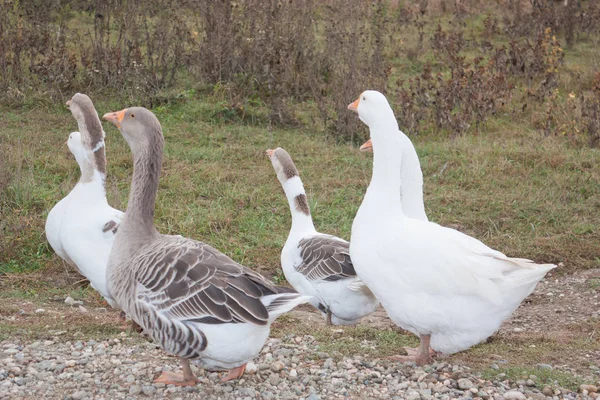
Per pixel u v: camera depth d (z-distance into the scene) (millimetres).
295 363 5289
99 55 13336
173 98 13305
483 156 11602
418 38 17297
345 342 5875
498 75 14055
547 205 9859
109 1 15055
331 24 15375
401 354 5641
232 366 4777
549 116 12844
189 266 4441
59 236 6723
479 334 5137
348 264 6621
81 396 4570
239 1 14469
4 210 8641
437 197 10078
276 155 7648
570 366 5461
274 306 4414
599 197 10156
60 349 5453
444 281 5004
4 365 5031
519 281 4973
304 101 14062
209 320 4359
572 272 8234
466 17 19328
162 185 9977
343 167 11242
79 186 6594
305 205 7551
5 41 13297
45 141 11148
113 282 4824
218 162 11070
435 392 4789
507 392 4762
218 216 9156
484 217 9578
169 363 5266
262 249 8508
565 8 18484
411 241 5176
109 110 12617
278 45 14094
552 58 15156
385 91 13016
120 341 5699
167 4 15562
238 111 13125
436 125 13430
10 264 7785
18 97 12680
